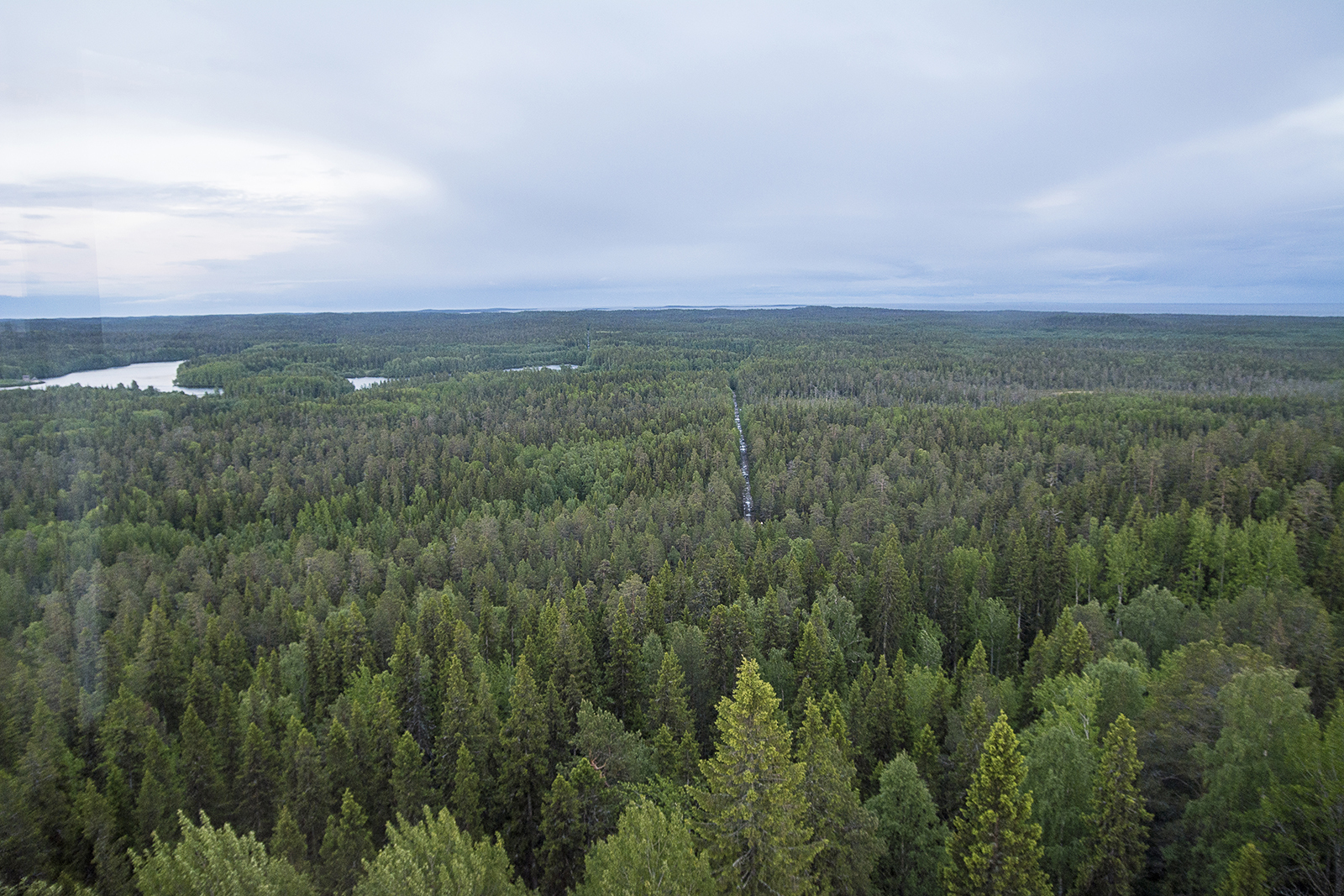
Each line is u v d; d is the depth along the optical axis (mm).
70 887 18250
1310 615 46969
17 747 18344
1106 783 27781
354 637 56344
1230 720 30266
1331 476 82125
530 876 36750
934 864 30266
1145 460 94500
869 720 40875
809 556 76562
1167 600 54875
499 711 48875
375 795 37562
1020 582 66500
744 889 23953
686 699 43188
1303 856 25938
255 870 19172
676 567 81625
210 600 72250
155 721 42125
